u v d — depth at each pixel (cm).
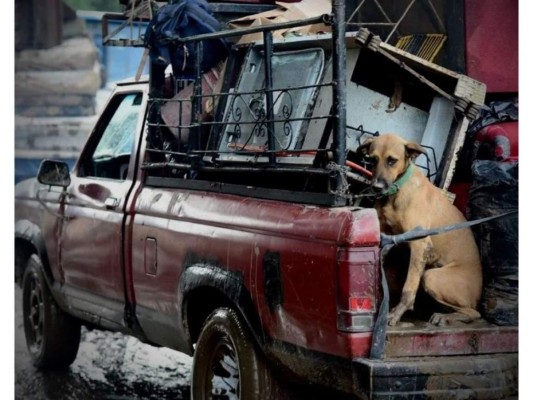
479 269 757
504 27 960
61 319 1055
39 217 1059
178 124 905
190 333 803
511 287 751
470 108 788
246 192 752
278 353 680
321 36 769
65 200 1007
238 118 824
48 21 1853
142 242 862
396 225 733
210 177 871
